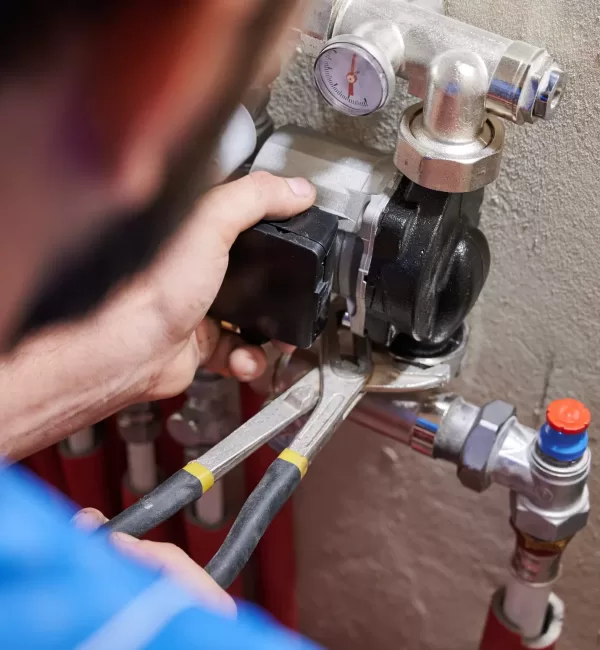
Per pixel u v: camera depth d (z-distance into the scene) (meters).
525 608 0.57
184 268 0.41
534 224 0.50
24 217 0.17
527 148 0.47
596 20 0.41
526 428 0.53
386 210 0.44
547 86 0.37
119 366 0.42
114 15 0.16
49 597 0.17
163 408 0.75
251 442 0.45
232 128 0.40
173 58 0.16
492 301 0.56
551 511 0.51
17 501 0.17
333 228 0.45
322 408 0.48
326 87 0.40
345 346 0.52
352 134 0.52
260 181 0.43
